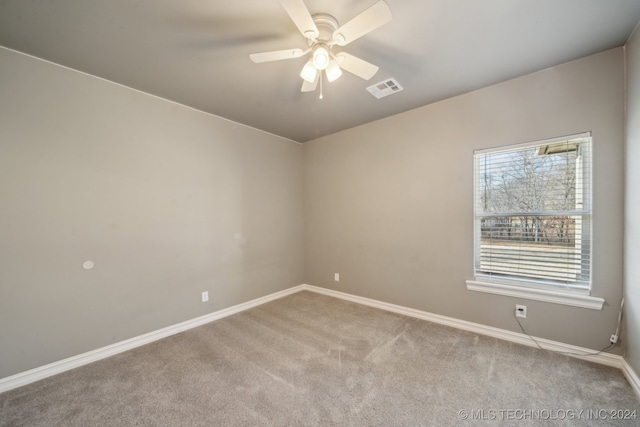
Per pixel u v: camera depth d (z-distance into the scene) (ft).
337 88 8.36
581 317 7.08
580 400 5.60
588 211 7.02
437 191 9.49
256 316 10.48
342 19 5.48
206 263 10.03
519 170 8.04
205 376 6.62
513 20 5.49
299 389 6.09
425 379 6.39
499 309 8.34
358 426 5.05
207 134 10.14
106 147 7.73
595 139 6.79
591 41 6.24
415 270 10.09
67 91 7.07
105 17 5.29
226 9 5.15
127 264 8.10
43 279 6.70
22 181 6.44
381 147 10.94
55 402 5.76
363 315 10.42
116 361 7.36
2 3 4.85
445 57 6.82
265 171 12.30
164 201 8.94
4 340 6.20
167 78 7.67
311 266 13.87
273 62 6.90
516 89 7.88
